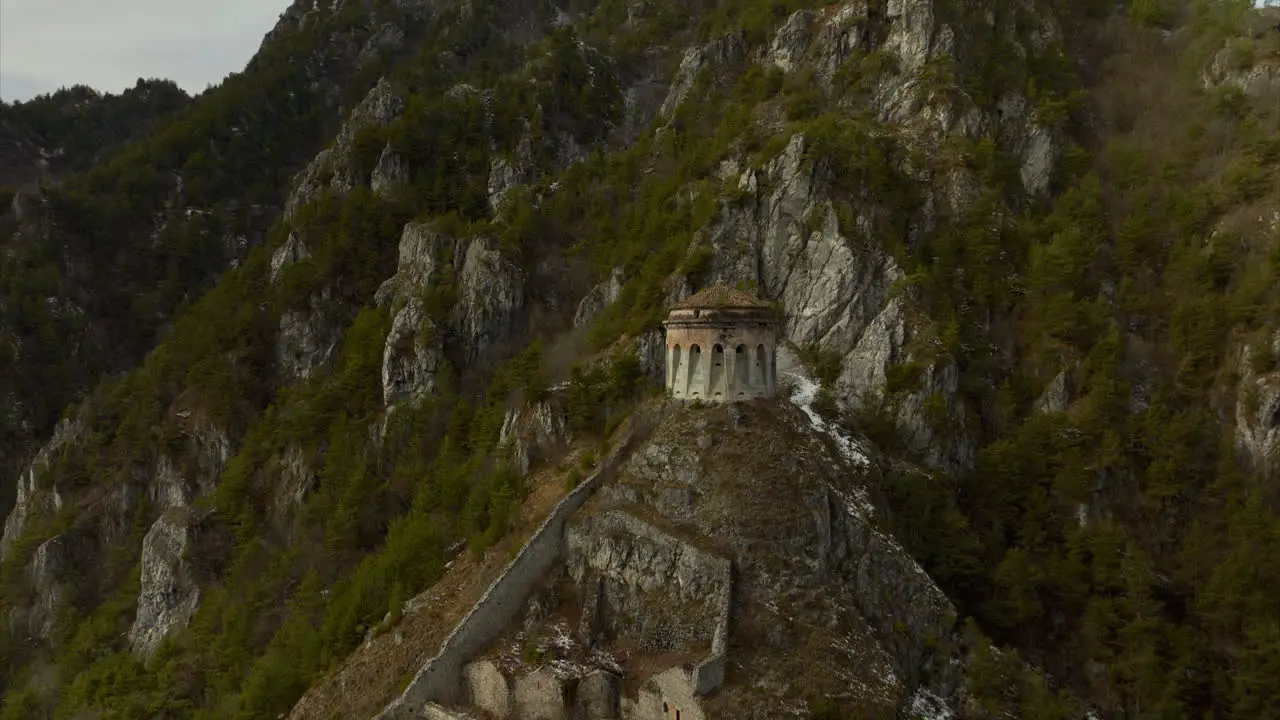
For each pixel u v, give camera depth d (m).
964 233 107.88
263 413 136.25
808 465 77.44
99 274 196.75
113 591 127.62
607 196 141.25
